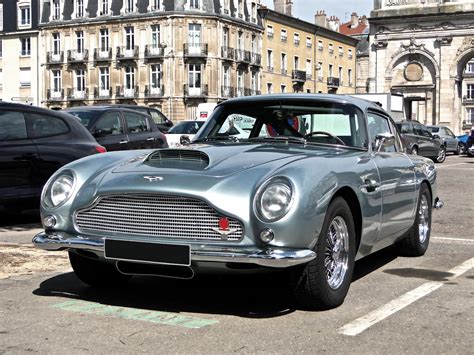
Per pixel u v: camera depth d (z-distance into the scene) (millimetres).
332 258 4840
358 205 5066
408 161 6516
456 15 52125
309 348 3941
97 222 4715
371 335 4207
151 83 60500
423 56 53969
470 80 83812
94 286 5500
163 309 4859
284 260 4195
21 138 8523
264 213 4250
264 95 6262
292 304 4879
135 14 60406
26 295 5262
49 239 4809
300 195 4305
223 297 5219
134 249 4504
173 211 4438
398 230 6223
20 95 67500
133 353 3846
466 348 3973
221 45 60375
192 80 59531
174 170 4656
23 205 8445
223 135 6051
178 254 4375
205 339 4113
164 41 59312
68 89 64875
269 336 4176
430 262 6781
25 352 3869
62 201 4895
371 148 5777
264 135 5875
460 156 35812
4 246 7395
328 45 81375
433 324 4469
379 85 55375
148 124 13516
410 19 53750
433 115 53750
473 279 5953
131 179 4629
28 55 67125
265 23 68250
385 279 5941
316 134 5734
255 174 4484
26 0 66812
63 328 4352
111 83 62500
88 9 63281
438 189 15062
